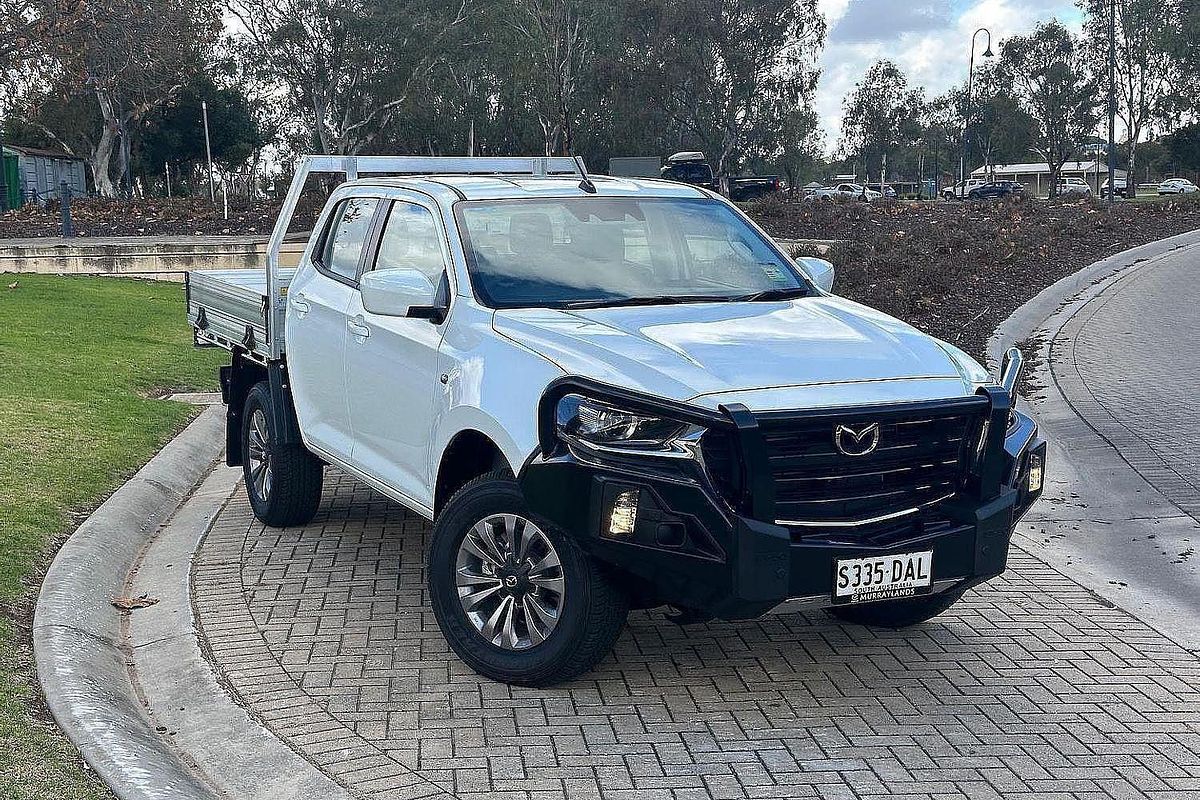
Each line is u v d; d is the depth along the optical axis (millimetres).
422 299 5484
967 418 4898
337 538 7375
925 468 4875
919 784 4266
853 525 4695
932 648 5660
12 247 26438
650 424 4590
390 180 6617
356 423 6309
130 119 65312
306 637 5680
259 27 60844
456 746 4535
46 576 6121
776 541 4492
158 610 6090
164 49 37188
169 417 10297
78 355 12859
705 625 5953
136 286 21875
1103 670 5383
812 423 4582
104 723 4434
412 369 5688
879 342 5191
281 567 6777
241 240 28469
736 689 5141
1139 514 7746
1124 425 9648
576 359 4828
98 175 57062
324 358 6590
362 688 5082
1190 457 8766
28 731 4367
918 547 4707
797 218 34594
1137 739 4660
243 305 7629
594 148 68188
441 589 5230
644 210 6312
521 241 5852
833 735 4684
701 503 4500
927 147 125812
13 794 3852
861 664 5453
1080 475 8625
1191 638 5797
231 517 7875
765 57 69625
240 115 76062
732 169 72125
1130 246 21766
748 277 6121
